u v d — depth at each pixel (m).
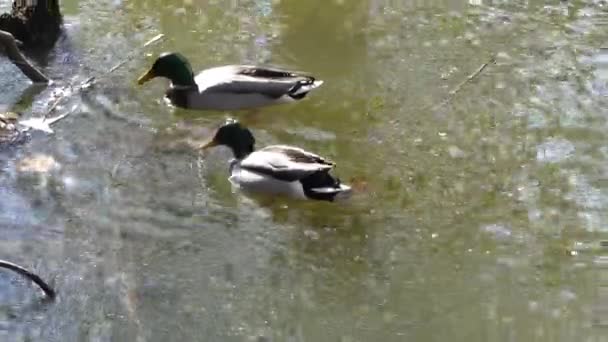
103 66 5.24
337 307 4.25
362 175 4.71
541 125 4.91
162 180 4.70
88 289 4.29
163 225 4.52
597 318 4.20
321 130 4.94
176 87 5.05
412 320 4.21
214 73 5.08
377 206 4.59
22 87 5.11
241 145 4.76
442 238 4.46
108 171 4.72
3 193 4.60
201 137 4.91
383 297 4.28
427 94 5.08
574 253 4.40
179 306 4.25
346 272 4.36
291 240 4.47
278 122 4.98
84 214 4.54
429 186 4.66
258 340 4.16
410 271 4.36
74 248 4.42
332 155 4.81
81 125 4.93
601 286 4.29
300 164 4.63
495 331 4.18
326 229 4.51
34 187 4.64
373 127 4.93
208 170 4.75
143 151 4.82
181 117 5.02
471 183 4.67
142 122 4.97
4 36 5.07
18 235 4.45
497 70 5.20
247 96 5.02
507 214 4.55
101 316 4.21
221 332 4.18
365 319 4.21
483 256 4.40
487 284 4.31
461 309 4.24
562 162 4.75
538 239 4.45
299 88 5.04
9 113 4.95
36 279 4.21
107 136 4.88
